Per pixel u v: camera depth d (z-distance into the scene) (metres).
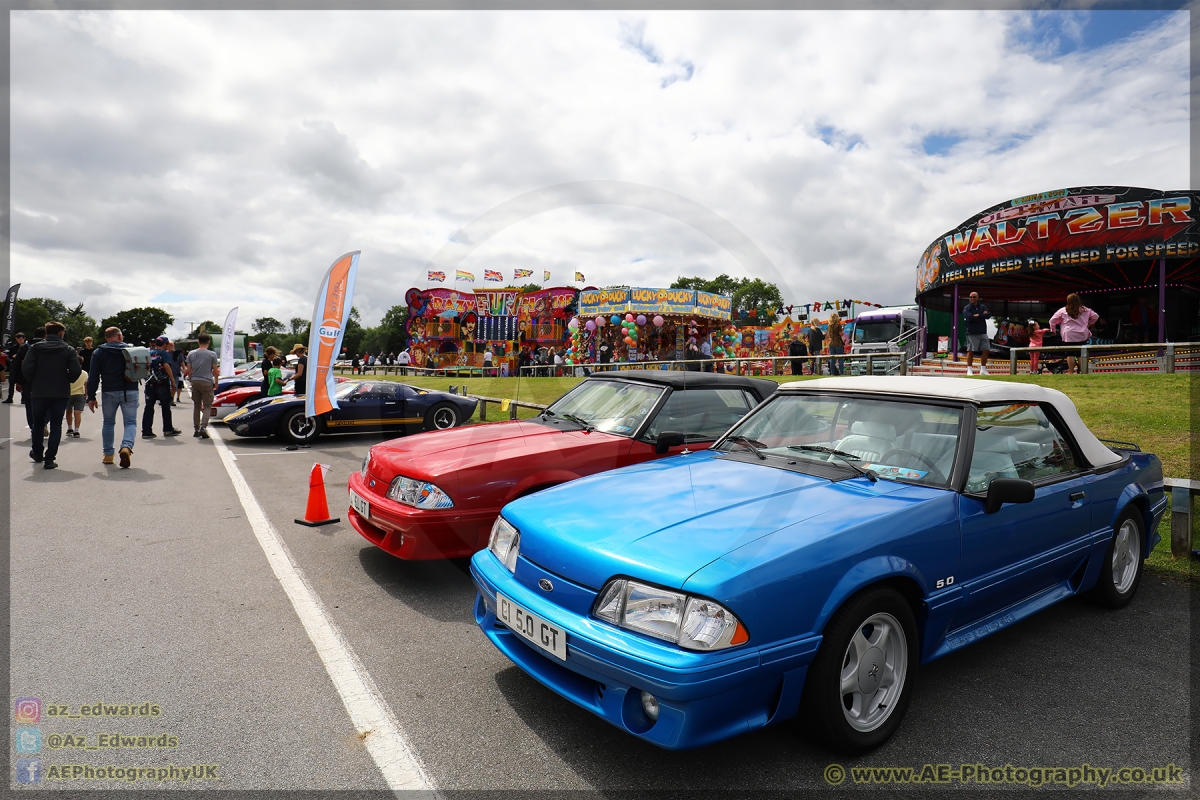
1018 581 2.81
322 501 5.10
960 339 20.22
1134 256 13.76
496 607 2.46
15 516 5.29
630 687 1.97
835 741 2.11
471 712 2.43
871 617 2.20
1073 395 8.26
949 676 2.74
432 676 2.70
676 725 1.86
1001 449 2.89
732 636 1.88
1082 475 3.23
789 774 2.07
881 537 2.25
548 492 2.81
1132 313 18.11
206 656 2.87
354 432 10.45
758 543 2.09
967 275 15.94
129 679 2.65
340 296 7.62
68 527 4.96
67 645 2.96
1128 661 2.86
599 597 2.09
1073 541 3.09
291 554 4.33
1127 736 2.28
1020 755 2.18
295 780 2.03
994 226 15.34
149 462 8.05
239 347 29.66
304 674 2.71
